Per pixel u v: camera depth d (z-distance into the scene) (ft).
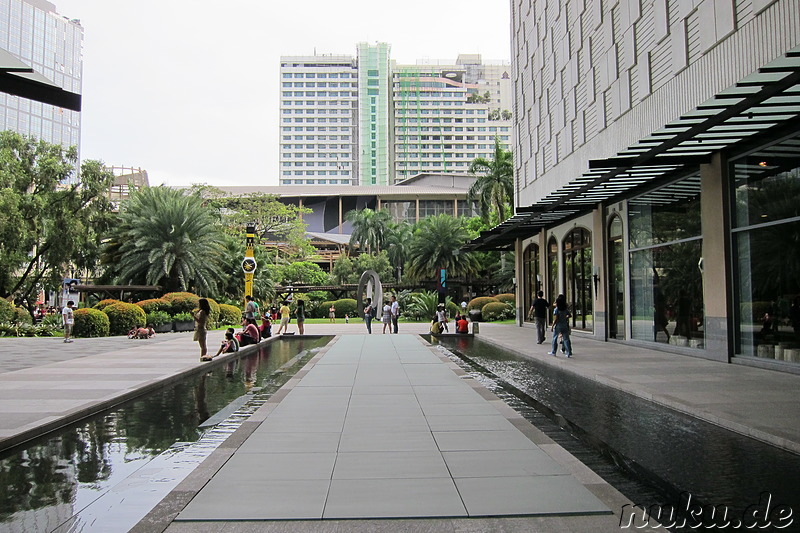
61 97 19.06
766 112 33.73
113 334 92.12
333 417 26.81
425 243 181.47
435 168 619.26
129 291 125.29
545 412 29.78
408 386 36.17
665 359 49.80
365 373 42.42
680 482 18.48
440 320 93.30
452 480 17.47
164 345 71.67
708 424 26.63
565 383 39.58
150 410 31.27
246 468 18.76
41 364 50.01
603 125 66.49
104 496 17.28
